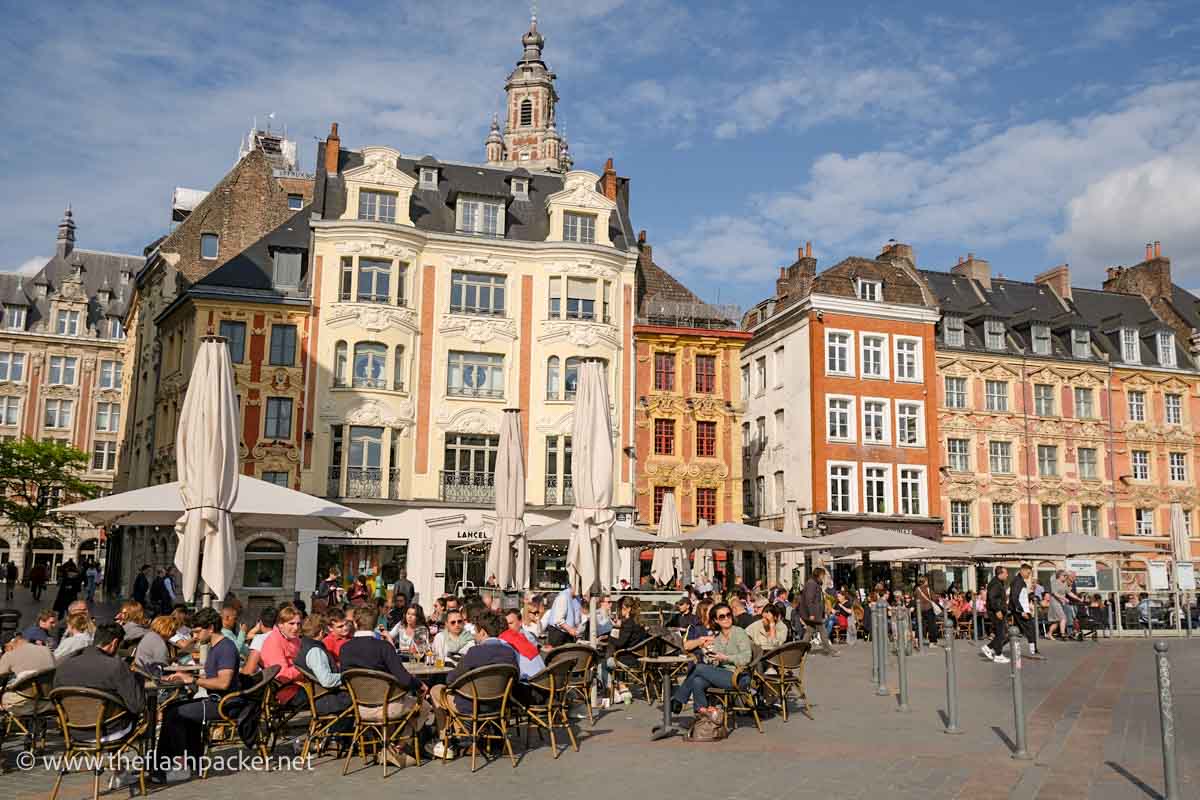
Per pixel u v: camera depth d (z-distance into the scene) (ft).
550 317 128.16
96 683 28.22
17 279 235.20
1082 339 164.35
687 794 28.81
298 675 34.81
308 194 205.46
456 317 126.00
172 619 38.78
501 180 139.64
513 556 69.87
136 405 157.58
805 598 77.51
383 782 30.68
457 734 34.17
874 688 54.34
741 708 40.32
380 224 122.93
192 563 42.27
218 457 43.32
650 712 45.09
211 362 44.29
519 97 330.13
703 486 140.97
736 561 155.43
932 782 30.22
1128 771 31.50
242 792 29.35
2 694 33.42
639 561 132.67
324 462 119.44
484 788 29.76
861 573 141.28
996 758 33.91
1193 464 166.81
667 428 141.18
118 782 29.99
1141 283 187.11
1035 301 174.70
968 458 153.38
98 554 217.56
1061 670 63.77
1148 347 171.42
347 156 135.03
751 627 47.39
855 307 148.36
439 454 123.54
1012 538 153.07
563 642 47.80
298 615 36.09
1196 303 183.42
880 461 146.00
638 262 148.15
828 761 33.50
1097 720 42.06
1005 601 71.20
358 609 33.78
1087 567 113.09
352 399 120.47
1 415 225.76
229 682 32.01
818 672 63.10
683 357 143.02
